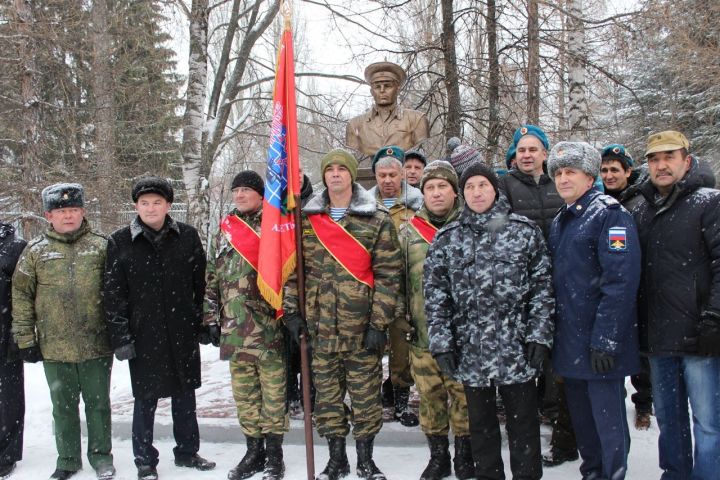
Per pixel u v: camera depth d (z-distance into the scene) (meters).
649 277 3.30
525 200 4.19
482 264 3.39
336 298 3.67
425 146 10.83
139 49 12.97
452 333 3.48
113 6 12.45
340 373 3.80
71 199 4.04
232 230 4.01
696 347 3.14
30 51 10.30
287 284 3.75
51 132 12.20
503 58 9.30
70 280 4.01
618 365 3.19
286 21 3.88
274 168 3.79
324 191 3.90
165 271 4.02
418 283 3.76
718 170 13.09
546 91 9.48
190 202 9.88
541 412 4.75
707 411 3.17
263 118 12.32
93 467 4.07
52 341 4.00
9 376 4.28
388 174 4.57
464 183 3.49
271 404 3.88
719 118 13.27
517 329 3.34
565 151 3.39
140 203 3.95
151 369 3.95
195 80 9.91
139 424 3.97
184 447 4.14
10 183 10.45
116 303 3.92
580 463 3.96
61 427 4.08
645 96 13.07
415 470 3.93
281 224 3.78
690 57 10.09
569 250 3.32
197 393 5.57
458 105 9.28
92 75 12.03
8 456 4.27
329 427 3.76
